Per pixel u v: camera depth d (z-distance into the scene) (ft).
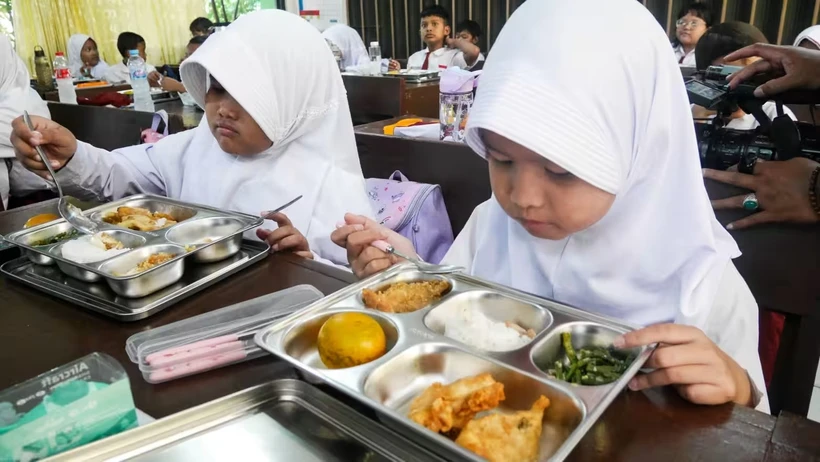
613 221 2.77
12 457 1.75
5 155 6.91
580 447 1.85
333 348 2.22
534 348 2.24
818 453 1.76
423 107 9.94
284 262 3.53
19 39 17.87
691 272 2.64
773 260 3.45
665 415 1.98
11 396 1.84
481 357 2.19
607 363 2.23
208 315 2.78
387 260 3.15
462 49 15.26
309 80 4.68
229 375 2.31
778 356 3.63
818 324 3.39
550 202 2.35
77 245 3.48
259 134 4.52
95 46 17.71
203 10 21.35
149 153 5.59
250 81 4.27
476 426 1.79
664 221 2.68
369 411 2.03
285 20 4.69
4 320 2.84
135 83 9.27
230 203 4.87
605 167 2.29
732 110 3.56
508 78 2.28
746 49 3.46
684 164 2.56
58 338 2.65
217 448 1.86
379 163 5.64
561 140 2.16
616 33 2.31
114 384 1.92
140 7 19.93
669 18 13.78
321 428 1.93
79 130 8.75
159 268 3.01
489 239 3.44
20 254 3.70
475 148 2.60
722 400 2.02
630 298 2.85
